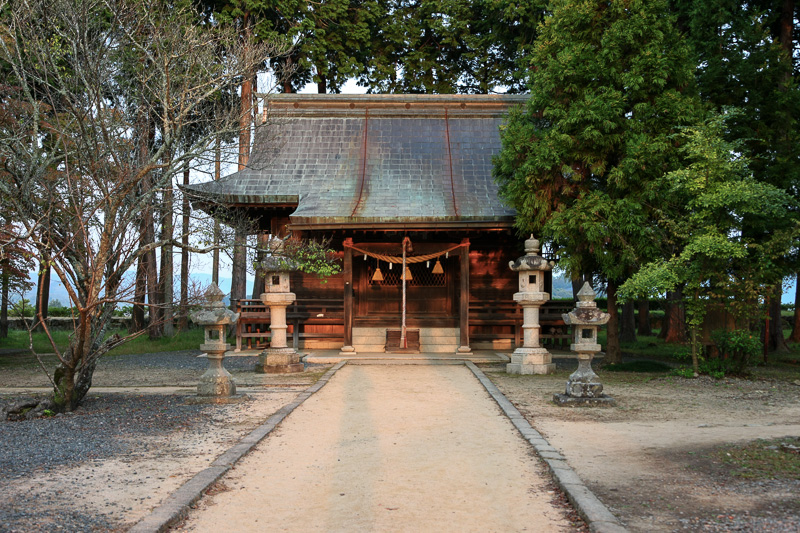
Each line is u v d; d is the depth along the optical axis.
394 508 5.36
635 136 14.38
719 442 7.41
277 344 15.13
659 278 12.72
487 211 18.45
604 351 20.83
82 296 9.85
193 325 30.69
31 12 9.72
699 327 15.16
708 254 12.43
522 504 5.45
